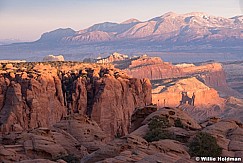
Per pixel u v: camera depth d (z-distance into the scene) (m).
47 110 89.81
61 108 95.31
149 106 56.78
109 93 95.25
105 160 32.31
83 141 60.31
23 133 51.72
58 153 48.88
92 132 63.34
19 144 48.53
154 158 31.16
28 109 86.31
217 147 35.91
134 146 36.00
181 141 41.25
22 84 90.31
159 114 49.38
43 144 48.78
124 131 96.38
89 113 94.31
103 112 93.12
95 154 36.50
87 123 65.44
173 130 43.84
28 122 85.19
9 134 51.78
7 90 88.44
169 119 48.69
